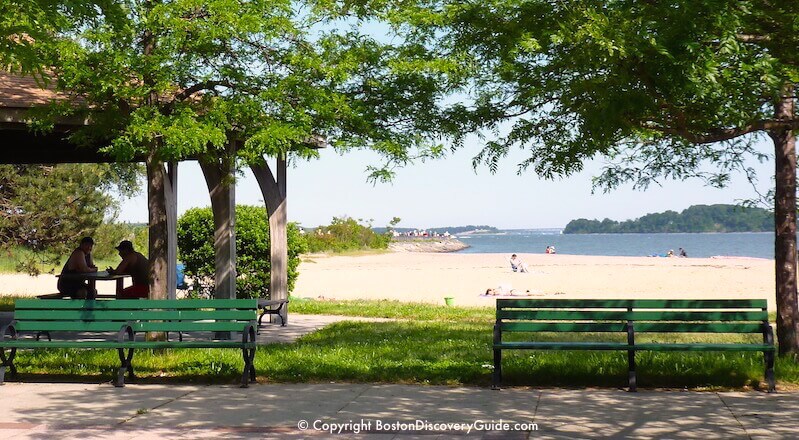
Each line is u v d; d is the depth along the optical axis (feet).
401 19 35.01
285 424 22.91
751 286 99.40
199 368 31.30
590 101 21.61
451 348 37.58
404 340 41.16
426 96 37.27
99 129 34.91
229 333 43.55
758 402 25.53
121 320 30.09
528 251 377.50
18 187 84.48
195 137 31.99
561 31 20.71
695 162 35.19
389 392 27.66
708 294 86.89
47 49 31.01
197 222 61.31
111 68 32.27
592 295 86.74
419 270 146.41
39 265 108.99
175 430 22.27
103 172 88.02
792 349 31.91
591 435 21.42
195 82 35.45
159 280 36.58
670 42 19.03
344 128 37.09
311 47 36.29
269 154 34.60
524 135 29.76
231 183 39.96
